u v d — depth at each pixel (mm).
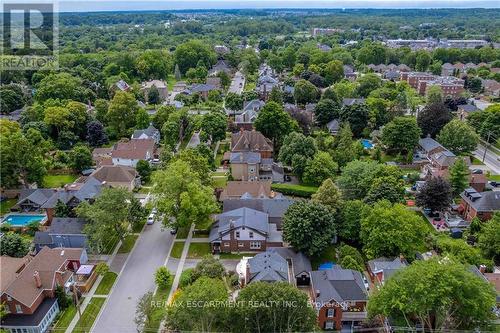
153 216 78000
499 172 99875
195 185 69688
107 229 65812
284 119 110125
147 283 60375
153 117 128750
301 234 62000
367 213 65750
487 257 64625
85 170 99062
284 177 95375
